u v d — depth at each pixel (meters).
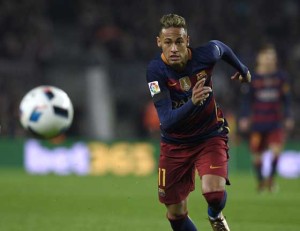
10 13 85.81
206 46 23.33
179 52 22.12
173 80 22.61
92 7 91.88
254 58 89.94
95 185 54.91
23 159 69.94
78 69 83.50
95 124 79.69
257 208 38.50
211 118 23.00
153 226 31.50
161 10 93.69
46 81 80.88
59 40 90.06
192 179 23.42
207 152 22.75
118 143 70.12
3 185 53.28
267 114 50.97
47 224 31.97
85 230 30.12
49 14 93.56
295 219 33.75
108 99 81.25
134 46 88.56
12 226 31.20
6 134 74.75
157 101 22.34
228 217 34.47
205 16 94.56
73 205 40.31
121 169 69.94
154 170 70.62
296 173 70.31
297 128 81.38
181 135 22.83
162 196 23.31
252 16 97.12
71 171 69.81
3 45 83.25
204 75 22.86
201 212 36.78
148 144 70.62
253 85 51.44
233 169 71.62
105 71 83.75
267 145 51.22
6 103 75.75
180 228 23.56
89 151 70.00
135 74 84.56
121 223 32.47
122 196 45.97
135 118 83.50
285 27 97.06
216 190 22.14
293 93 86.62
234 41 92.88
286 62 90.88
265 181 55.47
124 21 91.56
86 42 87.94
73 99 81.94
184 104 21.61
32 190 49.56
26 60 83.00
